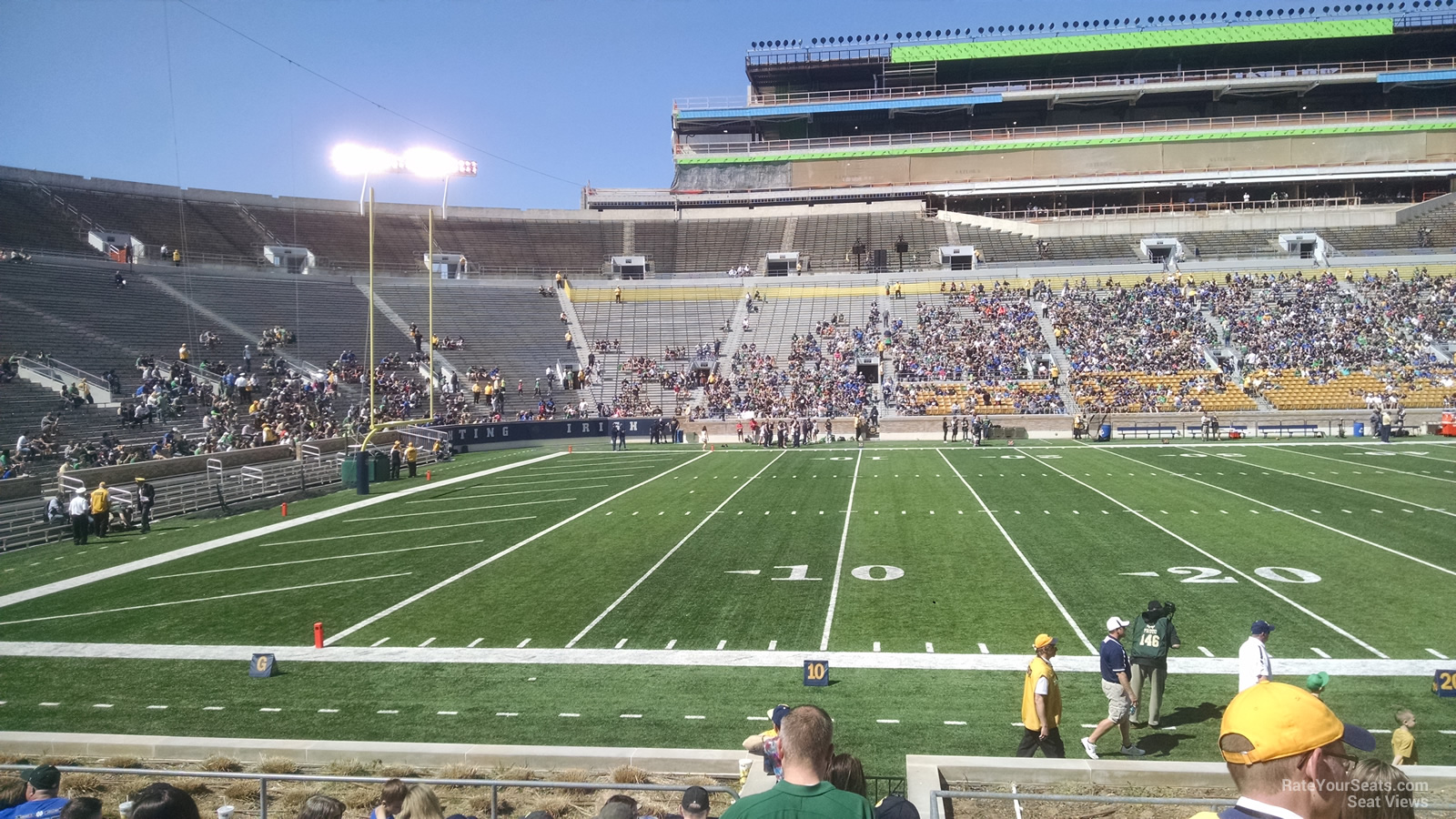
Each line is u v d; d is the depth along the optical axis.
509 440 53.19
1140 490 31.05
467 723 12.87
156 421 40.78
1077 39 82.06
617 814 5.47
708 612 18.02
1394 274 61.16
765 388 59.00
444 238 74.38
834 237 76.94
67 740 11.80
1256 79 79.88
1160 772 8.54
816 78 89.25
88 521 28.12
